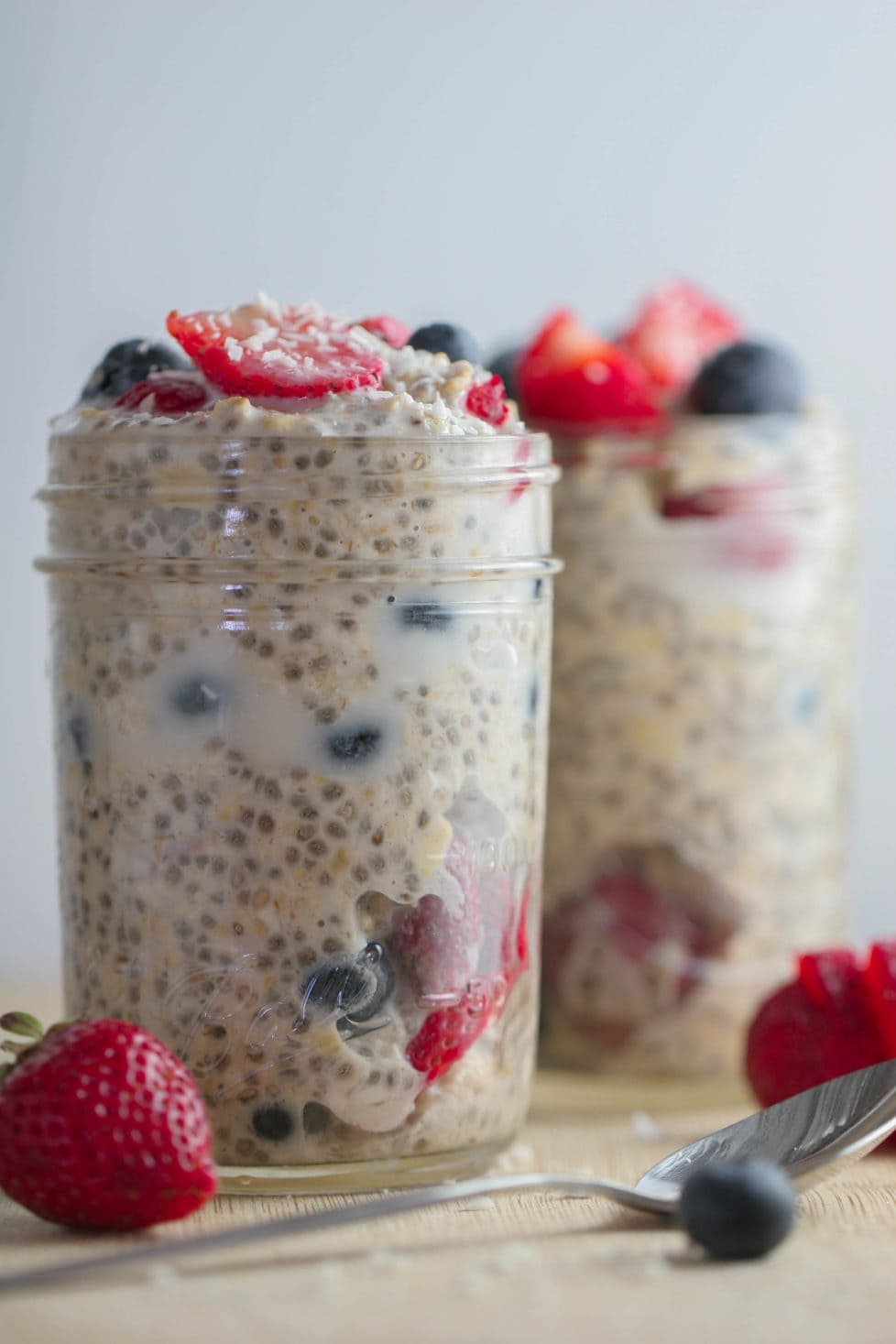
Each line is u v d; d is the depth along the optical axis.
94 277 0.81
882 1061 0.57
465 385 0.53
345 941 0.52
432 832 0.52
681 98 0.82
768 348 0.63
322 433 0.51
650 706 0.62
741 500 0.62
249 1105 0.52
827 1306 0.47
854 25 0.82
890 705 0.85
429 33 0.81
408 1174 0.53
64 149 0.81
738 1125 0.54
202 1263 0.49
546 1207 0.52
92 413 0.53
